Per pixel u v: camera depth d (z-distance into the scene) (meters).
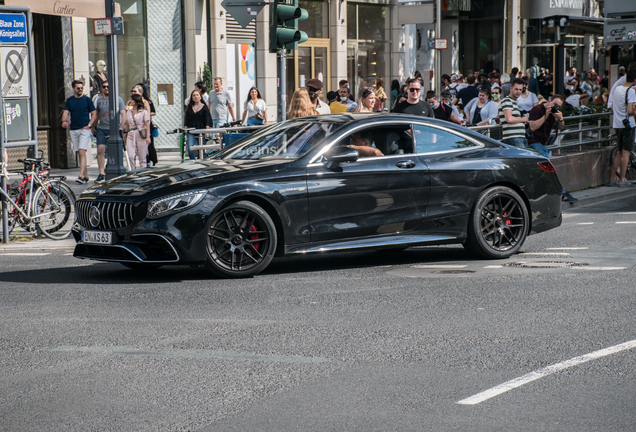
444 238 9.84
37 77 21.17
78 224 9.23
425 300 7.77
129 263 9.59
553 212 10.55
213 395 5.19
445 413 4.83
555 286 8.32
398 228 9.59
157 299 7.94
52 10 18.67
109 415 4.87
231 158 9.64
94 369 5.74
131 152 18.23
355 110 20.02
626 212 14.48
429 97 19.36
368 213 9.41
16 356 6.07
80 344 6.36
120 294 8.20
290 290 8.30
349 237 9.34
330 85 31.08
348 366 5.75
